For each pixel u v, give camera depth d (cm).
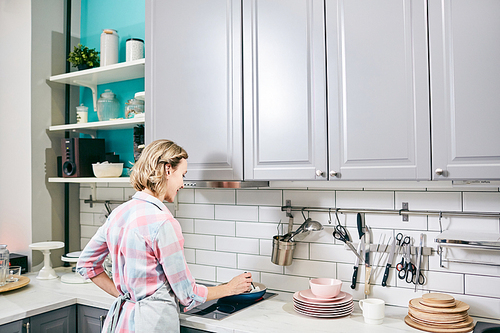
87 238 293
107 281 180
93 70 255
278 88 183
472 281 176
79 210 298
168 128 212
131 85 276
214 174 198
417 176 155
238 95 192
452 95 150
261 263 225
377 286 195
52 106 283
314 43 175
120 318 156
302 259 213
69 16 294
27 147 272
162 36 215
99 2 295
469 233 168
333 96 170
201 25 203
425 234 186
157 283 155
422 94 154
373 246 196
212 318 177
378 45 162
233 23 194
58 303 204
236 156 192
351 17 167
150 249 152
